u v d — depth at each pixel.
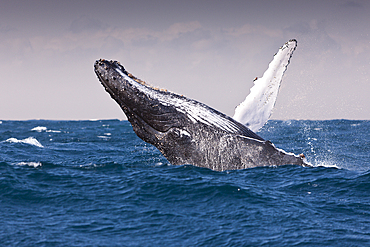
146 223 30.45
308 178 41.50
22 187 38.41
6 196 35.69
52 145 94.50
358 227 29.62
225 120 38.00
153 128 37.62
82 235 28.08
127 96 36.59
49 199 35.47
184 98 37.91
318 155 72.94
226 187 37.47
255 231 29.03
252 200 35.06
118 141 109.75
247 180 40.31
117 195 36.72
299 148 85.81
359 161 64.19
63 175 44.00
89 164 51.00
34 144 92.62
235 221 30.84
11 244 26.14
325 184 39.91
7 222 29.91
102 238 27.69
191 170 41.69
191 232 28.95
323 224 30.23
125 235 28.30
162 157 62.81
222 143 37.38
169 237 28.08
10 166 47.25
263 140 39.41
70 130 157.88
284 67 40.19
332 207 33.94
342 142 98.00
